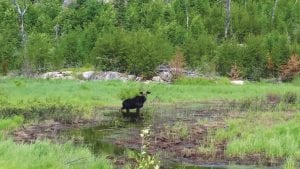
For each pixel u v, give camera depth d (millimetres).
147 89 48344
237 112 32969
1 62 72500
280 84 64562
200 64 70562
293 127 23156
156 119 30281
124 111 34219
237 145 20422
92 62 69625
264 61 70062
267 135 22125
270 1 107312
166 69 65688
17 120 27734
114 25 90438
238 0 107938
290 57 70062
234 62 69750
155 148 21516
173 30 85000
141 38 68125
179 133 24438
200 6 99750
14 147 17594
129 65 65625
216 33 91875
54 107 34031
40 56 71938
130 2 99500
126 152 20203
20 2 93938
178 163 18719
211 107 36906
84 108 34281
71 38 76062
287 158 19094
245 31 91312
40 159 15797
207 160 19312
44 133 24719
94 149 20812
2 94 40625
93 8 93875
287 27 96000
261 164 18578
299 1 107000
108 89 47781
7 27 86750
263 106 35969
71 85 50125
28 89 45469
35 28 89938
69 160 16359
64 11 94812
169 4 100688
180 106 37656
